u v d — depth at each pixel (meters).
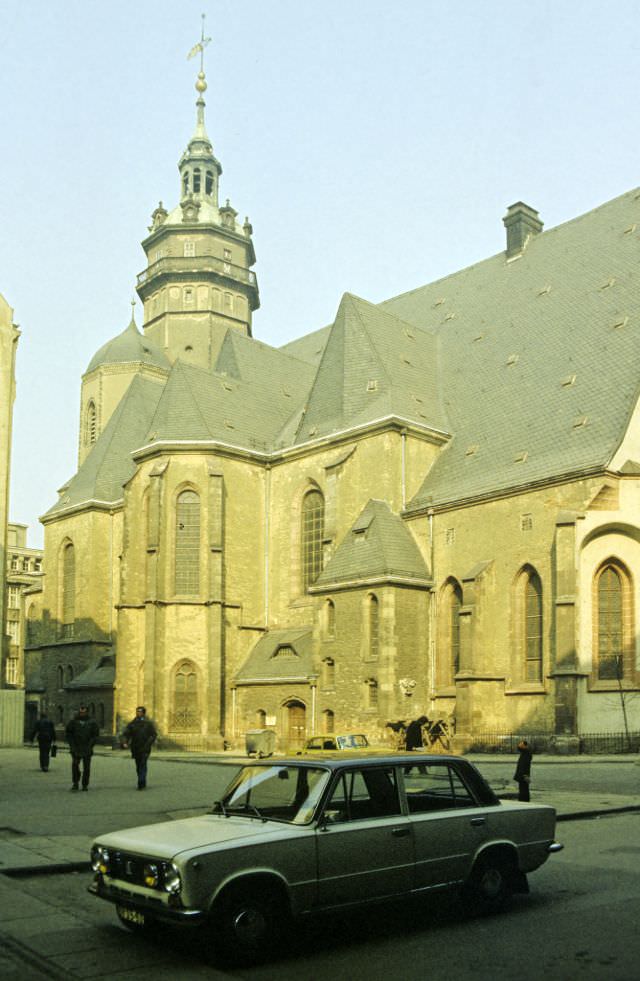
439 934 10.58
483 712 41.34
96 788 25.62
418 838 10.84
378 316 55.56
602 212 53.78
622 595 39.44
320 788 10.52
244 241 79.50
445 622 44.88
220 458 54.09
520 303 54.31
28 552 107.31
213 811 11.33
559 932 10.50
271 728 48.72
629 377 42.19
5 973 9.02
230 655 52.28
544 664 40.00
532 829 11.98
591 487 39.38
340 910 10.12
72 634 64.62
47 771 31.81
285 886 9.73
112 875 10.34
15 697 46.50
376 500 47.69
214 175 82.19
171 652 50.94
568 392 45.19
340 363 54.22
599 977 8.84
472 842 11.30
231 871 9.48
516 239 58.59
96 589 63.66
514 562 42.00
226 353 62.62
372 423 48.94
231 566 53.53
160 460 53.56
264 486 56.06
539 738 39.00
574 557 38.38
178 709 50.50
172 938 10.43
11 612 99.31
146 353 77.31
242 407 58.31
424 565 45.75
